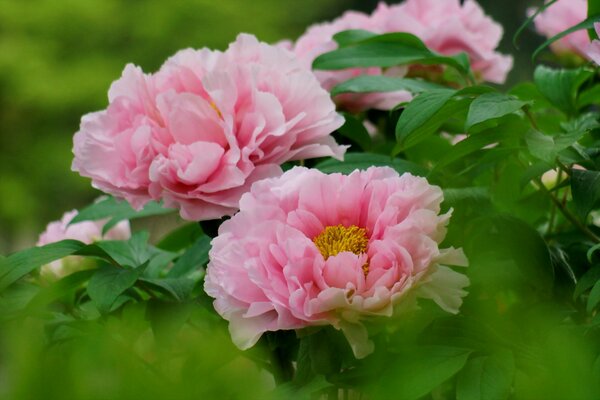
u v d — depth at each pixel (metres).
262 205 1.36
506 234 1.47
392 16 1.81
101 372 1.08
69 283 1.47
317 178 1.37
